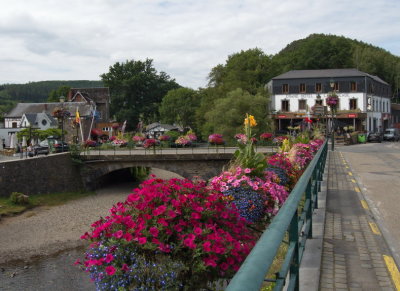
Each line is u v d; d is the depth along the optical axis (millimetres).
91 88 95125
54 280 15172
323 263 5773
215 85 75562
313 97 62469
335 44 87062
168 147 43000
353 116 61094
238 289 1687
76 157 35500
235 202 6453
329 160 23906
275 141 32750
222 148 36312
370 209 9680
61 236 21469
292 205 3537
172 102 93438
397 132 66562
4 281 15148
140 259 3869
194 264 3961
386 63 97750
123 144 42594
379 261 5859
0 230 22703
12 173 29234
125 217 4086
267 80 70812
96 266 3912
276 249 2301
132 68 98500
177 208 4188
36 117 69375
